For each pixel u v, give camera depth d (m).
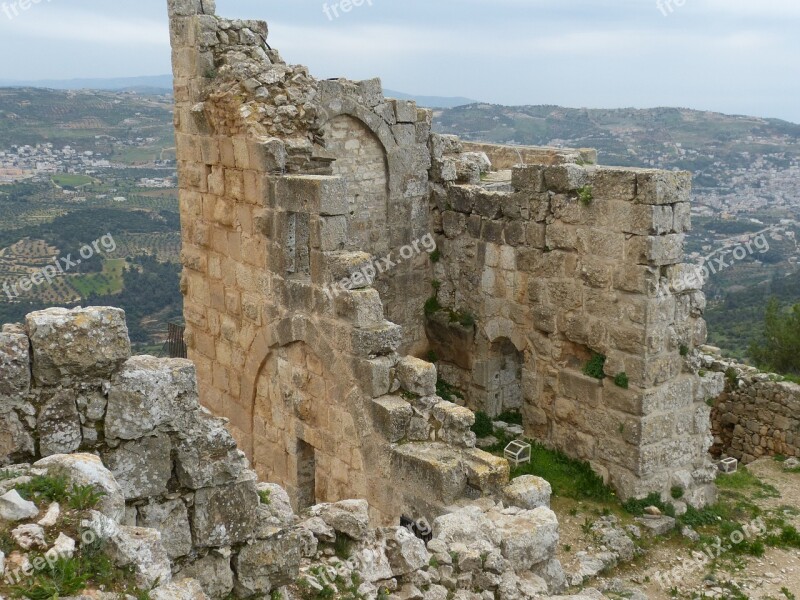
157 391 5.90
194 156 15.47
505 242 16.36
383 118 16.86
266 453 14.91
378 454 11.56
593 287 14.48
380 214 17.34
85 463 5.29
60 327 5.61
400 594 7.52
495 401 17.42
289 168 13.44
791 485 16.25
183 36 15.12
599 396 14.59
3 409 5.56
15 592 4.48
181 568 6.12
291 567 6.61
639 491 14.02
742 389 19.03
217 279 15.46
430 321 18.14
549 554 9.20
